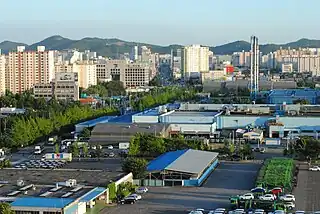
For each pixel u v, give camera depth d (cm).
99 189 7006
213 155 9812
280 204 6700
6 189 6981
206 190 7888
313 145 9950
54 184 7256
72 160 10706
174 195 7581
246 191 7775
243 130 13238
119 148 12156
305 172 9138
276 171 8481
